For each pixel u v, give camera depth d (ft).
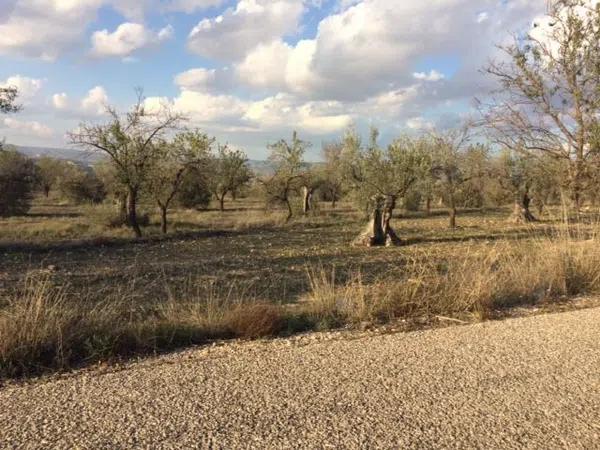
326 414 11.79
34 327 15.96
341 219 121.08
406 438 10.71
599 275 27.12
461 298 22.54
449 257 53.62
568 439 10.75
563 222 35.32
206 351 16.78
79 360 15.96
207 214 140.05
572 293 26.23
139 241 77.71
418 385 13.57
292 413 11.82
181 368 14.93
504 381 13.89
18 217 131.54
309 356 16.02
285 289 36.04
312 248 69.36
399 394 12.97
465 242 75.61
